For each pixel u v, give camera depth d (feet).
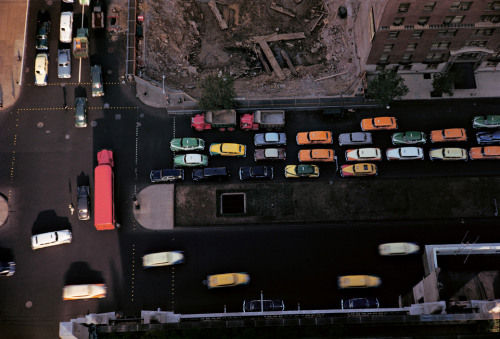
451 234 267.18
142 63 297.12
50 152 282.15
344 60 305.12
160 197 275.18
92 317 235.20
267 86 302.04
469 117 288.30
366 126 282.56
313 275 262.06
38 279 262.26
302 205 273.33
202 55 316.81
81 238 268.62
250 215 272.10
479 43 274.16
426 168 279.08
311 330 221.46
